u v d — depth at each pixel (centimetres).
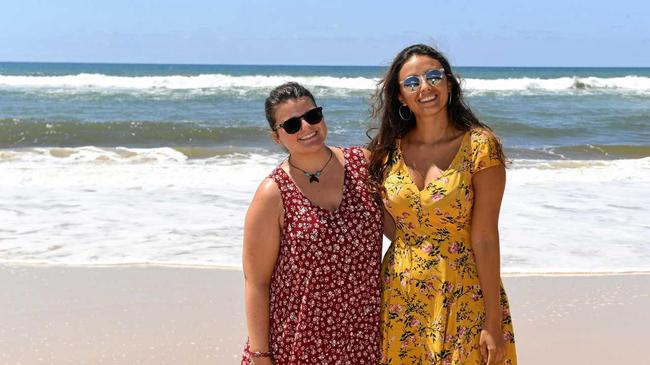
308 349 305
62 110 2302
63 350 479
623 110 2584
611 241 767
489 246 312
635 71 11925
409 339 319
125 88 3192
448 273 313
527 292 602
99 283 617
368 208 313
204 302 574
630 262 693
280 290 308
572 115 2373
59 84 3303
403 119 333
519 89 3575
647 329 526
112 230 788
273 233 308
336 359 307
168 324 527
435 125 323
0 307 556
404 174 320
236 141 1644
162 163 1238
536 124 2081
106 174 1095
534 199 978
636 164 1292
